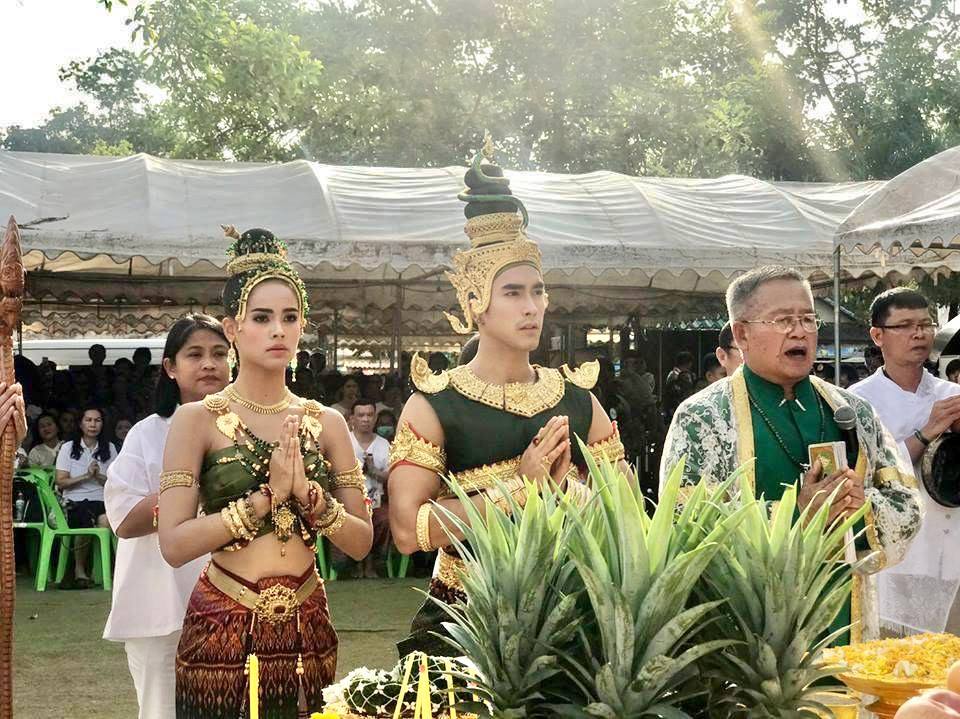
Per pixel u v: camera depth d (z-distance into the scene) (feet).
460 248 33.58
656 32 70.59
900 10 78.48
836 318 26.37
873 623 10.91
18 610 29.99
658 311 51.83
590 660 6.53
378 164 68.85
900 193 24.91
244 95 66.03
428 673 7.45
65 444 34.40
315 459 11.46
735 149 73.00
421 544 10.17
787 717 6.63
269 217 34.27
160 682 13.93
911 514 11.10
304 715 11.03
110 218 33.04
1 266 10.83
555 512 7.05
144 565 13.84
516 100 70.03
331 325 55.21
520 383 10.91
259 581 10.99
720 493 7.13
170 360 14.37
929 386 17.81
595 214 36.88
